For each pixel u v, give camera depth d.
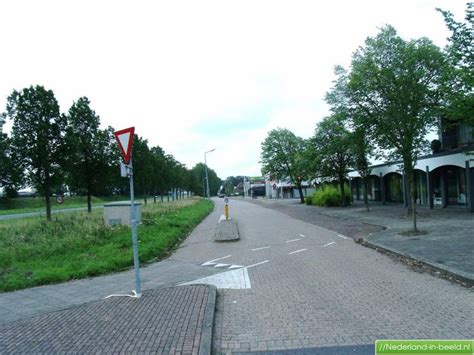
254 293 6.79
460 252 9.13
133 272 9.31
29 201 59.84
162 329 4.80
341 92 20.86
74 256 10.72
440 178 22.97
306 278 7.75
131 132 6.60
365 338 4.51
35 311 6.38
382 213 22.39
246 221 23.33
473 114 8.96
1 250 11.20
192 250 12.52
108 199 72.44
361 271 8.18
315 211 28.41
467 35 8.38
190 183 82.31
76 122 20.97
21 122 17.02
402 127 16.27
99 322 5.26
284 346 4.38
